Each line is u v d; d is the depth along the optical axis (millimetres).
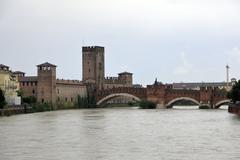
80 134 168250
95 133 171625
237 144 140500
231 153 125562
